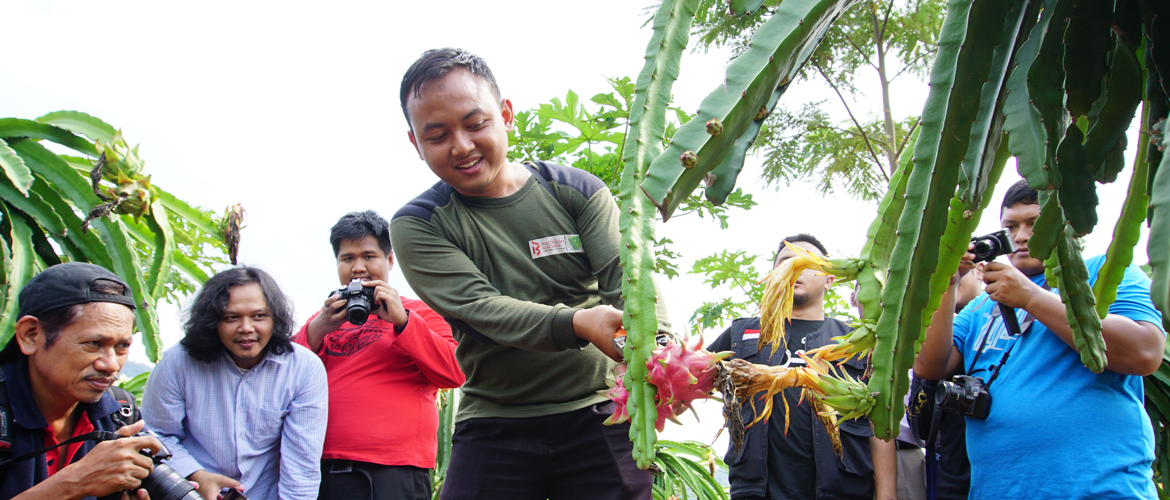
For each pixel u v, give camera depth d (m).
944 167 0.97
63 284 1.71
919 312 1.01
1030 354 2.09
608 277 1.85
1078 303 1.18
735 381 1.05
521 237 1.86
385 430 2.44
